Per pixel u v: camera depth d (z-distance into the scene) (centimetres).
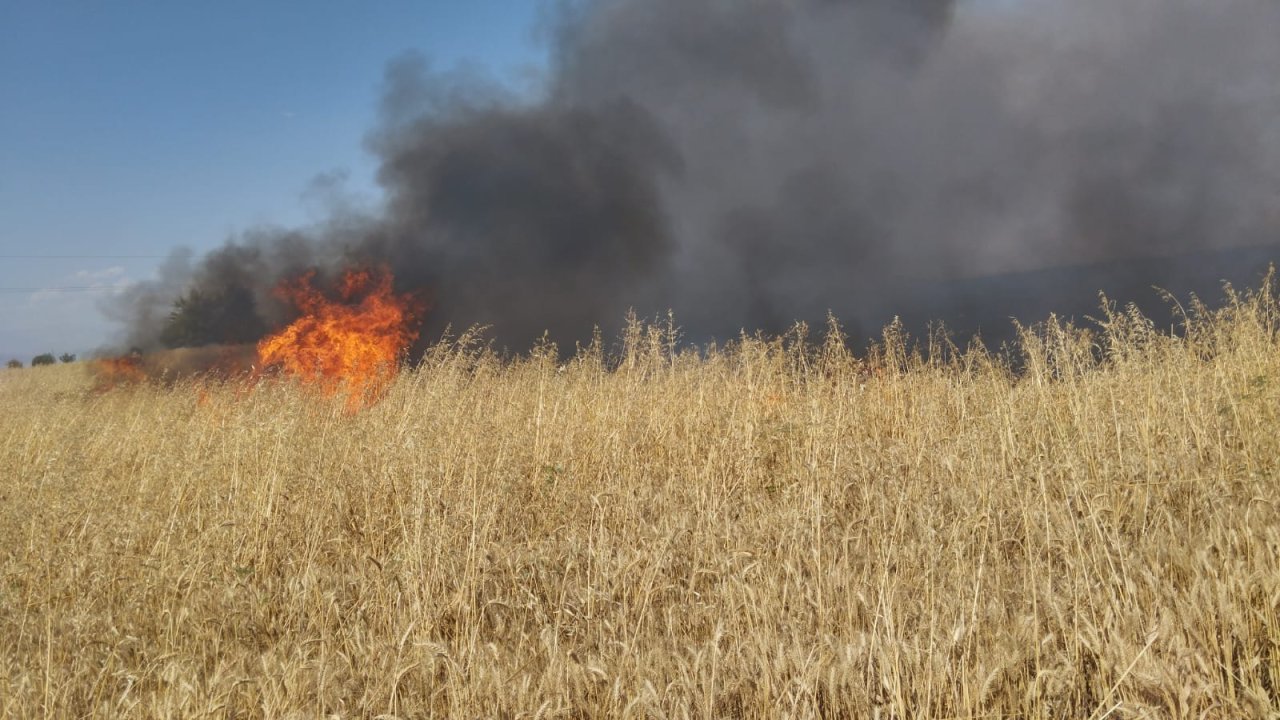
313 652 482
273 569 657
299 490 753
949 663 376
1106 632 394
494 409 967
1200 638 371
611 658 435
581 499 764
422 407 901
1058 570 500
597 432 914
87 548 626
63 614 533
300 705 405
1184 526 543
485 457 802
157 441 970
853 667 396
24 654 473
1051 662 387
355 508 754
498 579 580
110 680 452
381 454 794
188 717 380
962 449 720
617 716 379
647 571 530
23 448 1063
